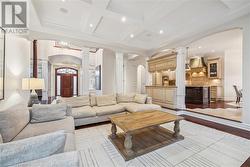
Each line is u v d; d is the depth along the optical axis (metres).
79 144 2.47
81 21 3.78
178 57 5.04
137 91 9.10
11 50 2.77
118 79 6.02
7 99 2.57
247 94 3.13
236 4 2.79
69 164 0.86
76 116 3.21
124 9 3.26
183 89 4.99
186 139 2.65
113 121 2.54
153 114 2.97
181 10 3.24
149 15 3.43
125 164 1.89
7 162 0.82
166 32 4.52
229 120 3.53
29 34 3.94
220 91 7.87
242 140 2.60
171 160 1.97
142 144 2.39
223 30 3.62
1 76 2.28
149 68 6.65
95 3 2.84
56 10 3.23
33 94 3.43
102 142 2.55
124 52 6.13
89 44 5.14
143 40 5.46
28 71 3.88
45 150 0.90
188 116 4.52
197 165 1.84
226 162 1.91
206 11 3.27
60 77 9.70
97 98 4.13
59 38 4.47
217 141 2.56
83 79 5.12
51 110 2.53
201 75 8.58
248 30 3.09
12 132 1.67
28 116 2.29
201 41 5.75
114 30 4.53
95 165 1.86
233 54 7.43
